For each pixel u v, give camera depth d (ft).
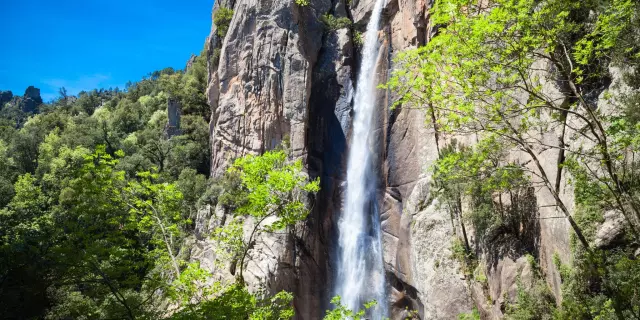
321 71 141.49
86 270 51.60
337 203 128.88
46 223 84.43
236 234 62.44
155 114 238.68
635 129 40.98
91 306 60.75
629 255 50.62
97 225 54.34
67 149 171.01
